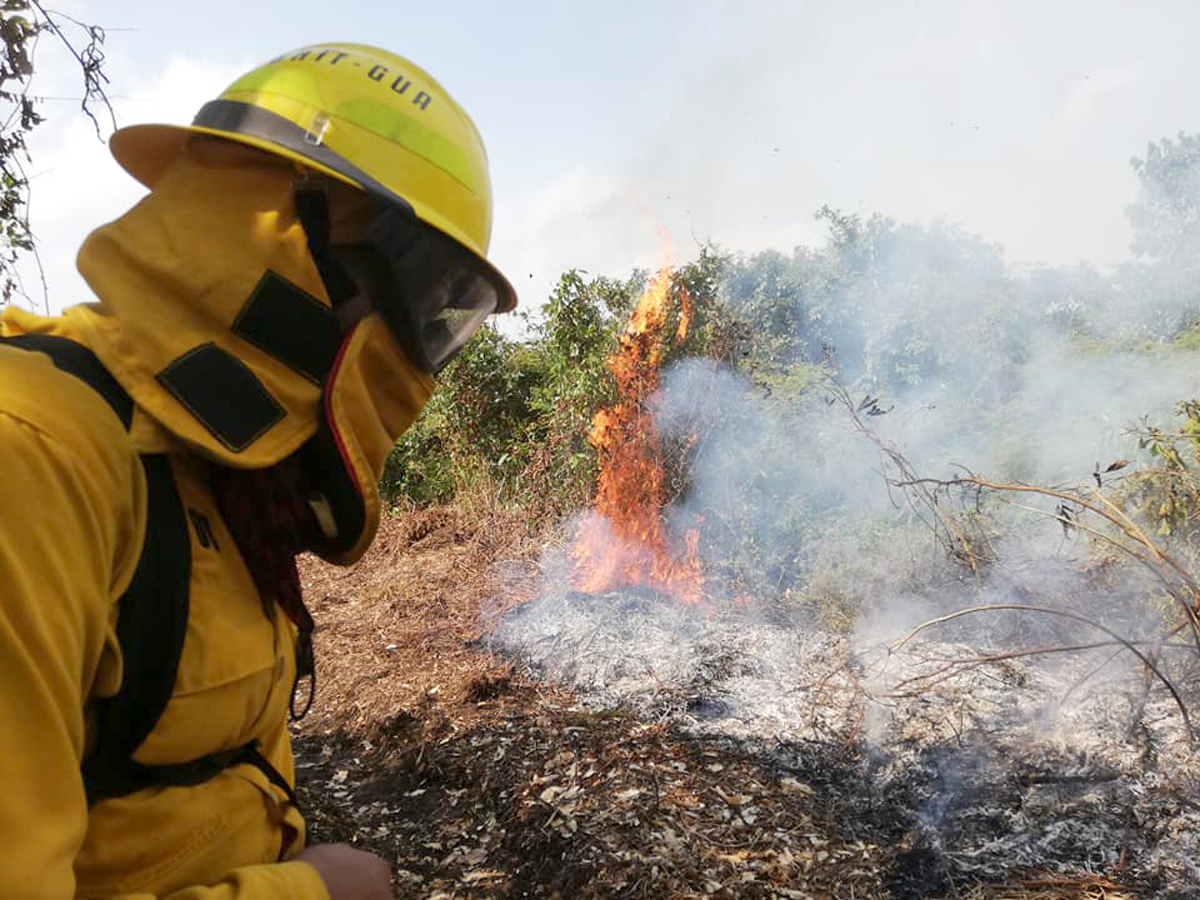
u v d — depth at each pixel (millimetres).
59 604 650
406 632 4793
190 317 800
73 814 656
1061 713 3238
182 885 813
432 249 936
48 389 699
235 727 864
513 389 7859
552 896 2621
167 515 773
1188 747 2916
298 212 854
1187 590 3039
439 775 3330
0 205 3273
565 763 3256
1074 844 2580
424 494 8336
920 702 3432
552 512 6324
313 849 911
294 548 908
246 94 905
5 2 2781
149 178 994
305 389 837
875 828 2783
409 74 985
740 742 3338
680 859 2639
